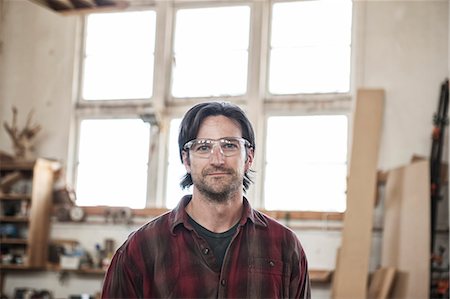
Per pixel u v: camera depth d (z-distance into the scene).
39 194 8.19
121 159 8.55
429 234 6.89
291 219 7.78
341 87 8.12
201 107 2.13
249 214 2.13
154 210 8.18
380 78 7.78
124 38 8.76
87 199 8.58
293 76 8.26
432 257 7.07
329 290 7.55
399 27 7.82
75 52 8.74
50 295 8.23
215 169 2.06
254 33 8.34
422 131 7.60
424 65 7.70
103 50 8.79
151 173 8.37
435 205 7.22
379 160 7.63
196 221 2.12
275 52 8.35
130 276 2.12
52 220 8.35
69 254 8.05
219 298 2.05
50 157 8.57
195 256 2.08
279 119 8.22
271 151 8.19
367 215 7.25
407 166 7.27
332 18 8.27
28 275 8.34
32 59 8.78
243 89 8.36
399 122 7.66
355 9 8.08
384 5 7.89
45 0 7.09
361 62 7.84
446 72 7.65
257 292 2.07
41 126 8.65
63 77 8.70
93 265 8.07
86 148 8.65
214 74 8.48
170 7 8.68
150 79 8.59
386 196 7.47
